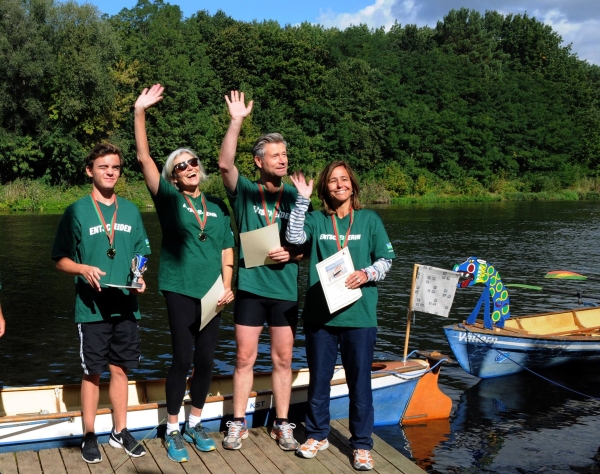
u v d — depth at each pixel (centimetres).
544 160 7038
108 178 420
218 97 6328
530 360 884
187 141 5422
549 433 671
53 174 4709
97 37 4609
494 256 2130
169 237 428
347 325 423
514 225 3338
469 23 10481
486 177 6800
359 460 427
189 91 5509
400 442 620
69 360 938
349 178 433
